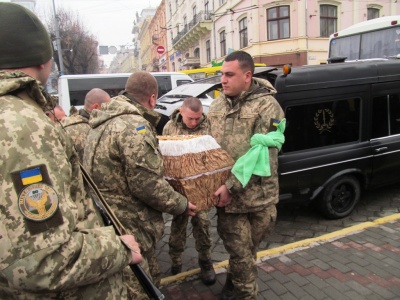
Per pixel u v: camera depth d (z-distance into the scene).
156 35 48.19
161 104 6.84
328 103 3.84
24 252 0.93
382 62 4.27
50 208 0.96
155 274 2.17
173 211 1.91
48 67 1.18
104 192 1.88
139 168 1.78
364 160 4.10
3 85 1.00
